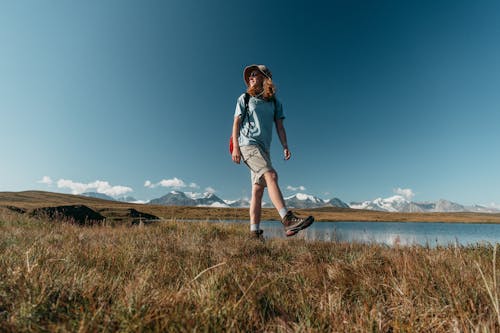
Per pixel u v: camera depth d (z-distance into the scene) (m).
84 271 2.39
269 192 4.76
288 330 1.54
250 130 5.17
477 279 2.16
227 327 1.48
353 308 1.89
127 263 2.99
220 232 7.50
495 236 36.53
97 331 1.36
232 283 2.22
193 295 1.90
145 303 1.66
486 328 1.33
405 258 2.93
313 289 2.31
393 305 1.87
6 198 161.38
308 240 6.43
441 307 1.80
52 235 5.18
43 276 1.98
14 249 3.07
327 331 1.54
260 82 5.57
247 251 4.42
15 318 1.46
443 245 5.17
